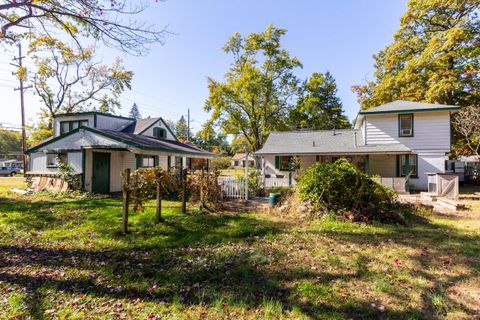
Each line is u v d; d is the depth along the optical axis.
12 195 11.97
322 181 7.55
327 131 20.36
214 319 2.68
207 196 9.17
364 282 3.45
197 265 4.03
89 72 23.70
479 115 12.99
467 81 17.20
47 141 13.66
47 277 3.66
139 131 17.12
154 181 6.45
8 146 62.12
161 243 5.12
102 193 13.62
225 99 27.14
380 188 7.57
